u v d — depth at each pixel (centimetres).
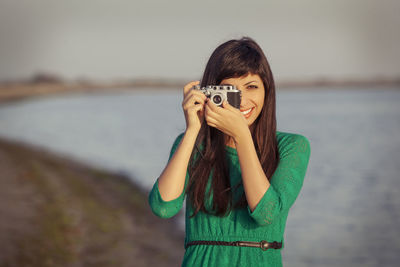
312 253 995
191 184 190
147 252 729
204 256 179
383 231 1185
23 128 4894
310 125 5444
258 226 176
